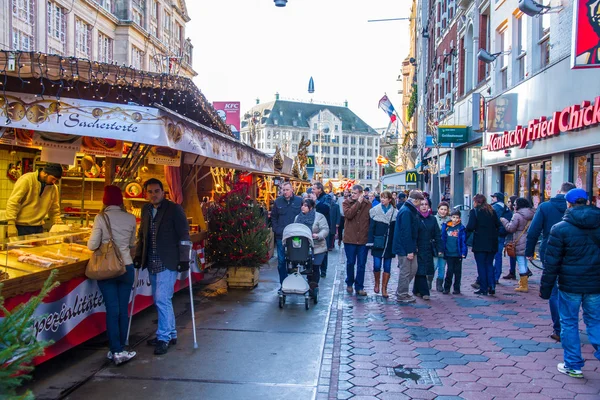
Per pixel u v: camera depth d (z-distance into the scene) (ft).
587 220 17.44
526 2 41.16
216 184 41.73
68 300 17.88
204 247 32.73
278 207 32.01
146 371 17.85
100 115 15.88
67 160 22.66
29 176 23.50
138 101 20.43
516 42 55.31
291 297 30.96
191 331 23.08
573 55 29.58
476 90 70.85
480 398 16.11
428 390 16.75
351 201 33.04
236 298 30.37
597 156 38.29
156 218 20.06
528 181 52.08
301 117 481.87
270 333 22.98
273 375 17.79
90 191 34.65
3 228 22.75
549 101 44.37
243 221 32.53
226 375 17.67
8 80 16.75
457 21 83.92
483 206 32.81
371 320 26.20
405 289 30.73
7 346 8.34
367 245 34.12
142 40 161.89
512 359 19.90
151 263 20.02
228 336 22.38
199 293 31.50
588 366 19.08
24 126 15.78
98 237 17.92
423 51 127.95
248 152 30.01
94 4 135.33
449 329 24.44
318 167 435.53
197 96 23.24
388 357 20.15
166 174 30.45
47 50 114.52
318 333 23.12
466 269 44.50
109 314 18.33
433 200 108.37
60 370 17.79
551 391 16.65
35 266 16.53
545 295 18.20
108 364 18.47
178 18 201.57
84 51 135.13
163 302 19.99
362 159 507.30
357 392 16.55
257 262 32.81
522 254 34.04
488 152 61.87
